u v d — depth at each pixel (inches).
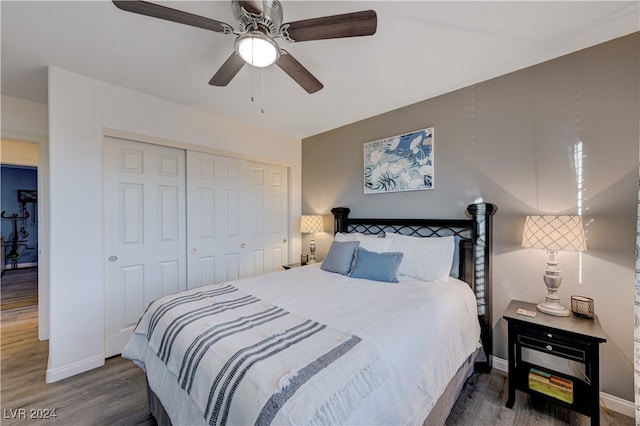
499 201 88.5
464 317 74.4
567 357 63.1
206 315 57.8
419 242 95.7
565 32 67.5
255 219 140.3
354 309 63.0
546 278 73.3
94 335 89.0
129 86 95.3
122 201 98.3
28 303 149.9
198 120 115.8
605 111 71.6
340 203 139.3
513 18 62.6
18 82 90.7
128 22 63.6
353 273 94.6
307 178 157.9
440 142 102.3
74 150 85.7
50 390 77.2
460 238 94.3
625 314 68.3
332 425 33.3
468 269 91.9
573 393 63.4
